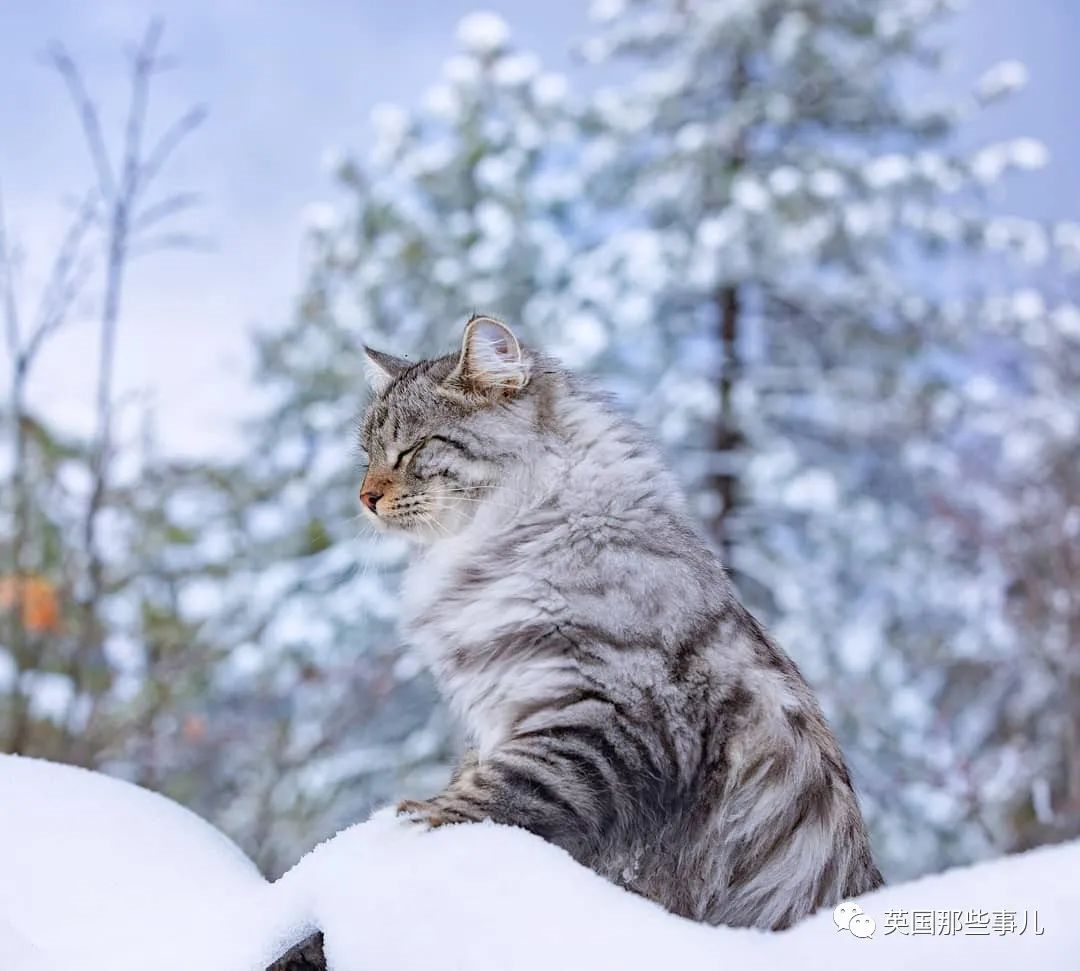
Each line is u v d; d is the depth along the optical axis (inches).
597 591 154.0
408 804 137.5
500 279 582.2
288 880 124.5
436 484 178.9
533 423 174.6
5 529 360.8
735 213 561.9
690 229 580.4
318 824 485.4
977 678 555.8
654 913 113.6
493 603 159.8
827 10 612.4
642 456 171.2
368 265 597.0
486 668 158.9
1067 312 615.2
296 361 597.9
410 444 182.9
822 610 526.0
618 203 617.9
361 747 512.4
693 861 144.8
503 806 136.7
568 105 621.0
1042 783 435.2
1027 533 509.7
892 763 494.6
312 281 612.1
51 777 148.6
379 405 194.5
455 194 605.9
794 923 145.3
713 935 110.3
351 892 117.9
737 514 553.3
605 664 148.3
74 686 334.0
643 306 568.4
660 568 155.6
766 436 563.8
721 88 614.2
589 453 170.4
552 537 161.9
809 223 569.3
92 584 338.6
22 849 132.2
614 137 609.6
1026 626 479.5
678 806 144.3
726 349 584.4
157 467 420.5
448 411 181.2
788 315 603.5
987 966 100.4
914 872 473.7
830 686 504.1
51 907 125.0
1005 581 524.4
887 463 593.9
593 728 143.3
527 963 107.9
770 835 146.9
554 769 139.1
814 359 594.9
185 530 520.1
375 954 113.3
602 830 140.6
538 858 119.3
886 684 513.3
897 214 590.9
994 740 517.3
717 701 148.9
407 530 183.6
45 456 358.9
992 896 107.7
